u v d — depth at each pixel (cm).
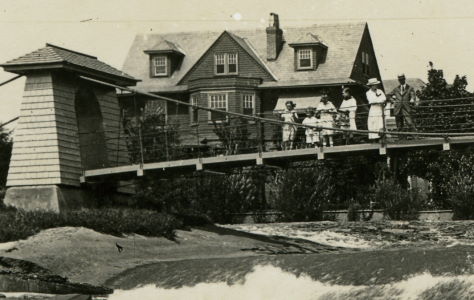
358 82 5625
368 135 3022
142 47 6197
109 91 3509
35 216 2794
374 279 2109
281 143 3441
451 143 2872
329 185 4112
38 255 2475
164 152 4156
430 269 2097
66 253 2530
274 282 2217
